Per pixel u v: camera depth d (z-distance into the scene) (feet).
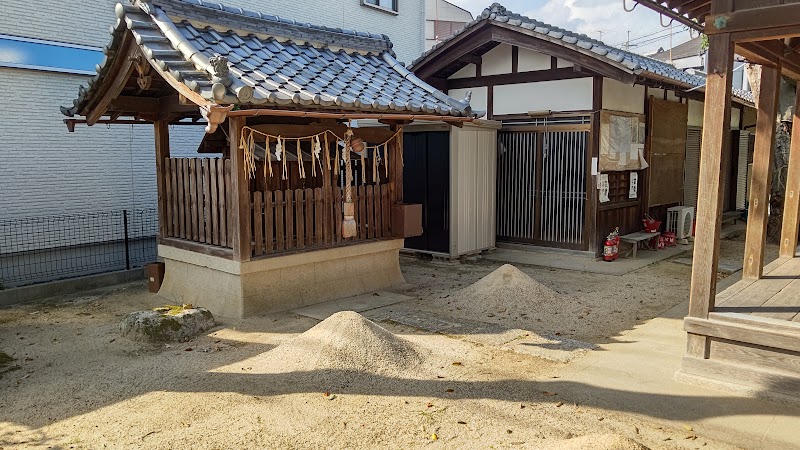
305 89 22.35
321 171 25.82
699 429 13.57
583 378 16.63
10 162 29.55
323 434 13.37
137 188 35.22
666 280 30.12
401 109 24.45
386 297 26.58
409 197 36.55
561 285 29.07
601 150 34.73
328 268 26.03
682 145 43.45
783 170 38.65
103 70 23.21
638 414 14.34
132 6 21.97
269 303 23.89
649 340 20.18
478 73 39.55
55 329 22.25
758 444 12.89
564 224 36.60
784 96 36.11
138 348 19.67
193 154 38.81
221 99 18.98
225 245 23.76
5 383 16.72
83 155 32.53
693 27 22.93
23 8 29.48
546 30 33.73
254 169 22.98
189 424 13.89
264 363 17.78
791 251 26.58
